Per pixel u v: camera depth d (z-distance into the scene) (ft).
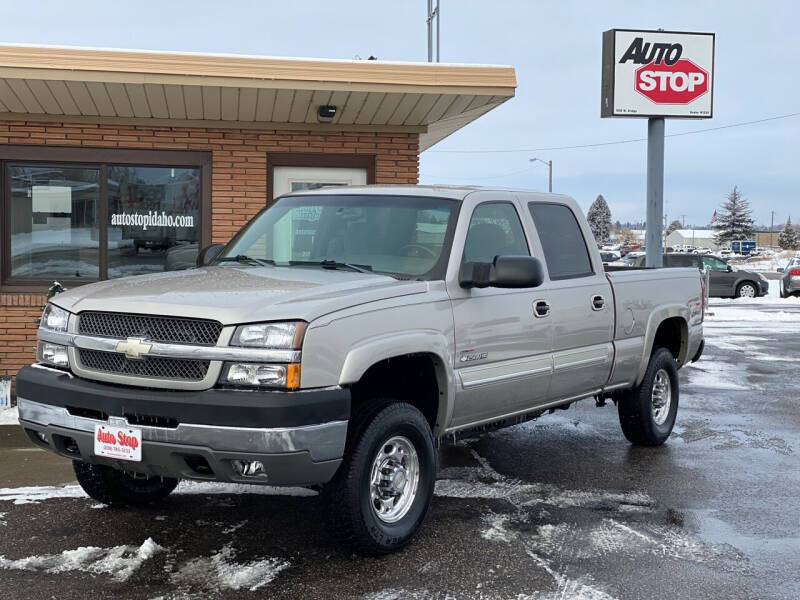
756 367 43.14
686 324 25.45
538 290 19.29
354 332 14.62
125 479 17.94
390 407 15.46
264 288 15.19
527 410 19.67
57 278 32.94
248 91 28.96
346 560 15.42
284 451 13.47
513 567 15.24
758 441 26.00
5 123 32.04
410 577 14.69
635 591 14.23
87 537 16.40
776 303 95.20
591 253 21.77
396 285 16.01
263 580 14.43
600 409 31.22
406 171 34.73
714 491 20.38
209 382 13.75
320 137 34.06
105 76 27.43
